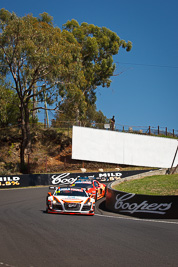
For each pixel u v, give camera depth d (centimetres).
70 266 609
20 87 3847
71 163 4322
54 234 908
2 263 618
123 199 1584
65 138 4809
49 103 3844
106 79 6091
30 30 3425
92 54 5612
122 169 4447
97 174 3619
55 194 1505
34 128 5025
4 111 3678
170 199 1372
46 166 3969
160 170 3309
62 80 3772
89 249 742
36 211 1495
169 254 711
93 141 4369
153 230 1023
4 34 3400
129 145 4581
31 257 664
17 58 3494
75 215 1385
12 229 972
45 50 3434
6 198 2180
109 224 1140
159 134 5359
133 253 714
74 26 5812
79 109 4066
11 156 4325
